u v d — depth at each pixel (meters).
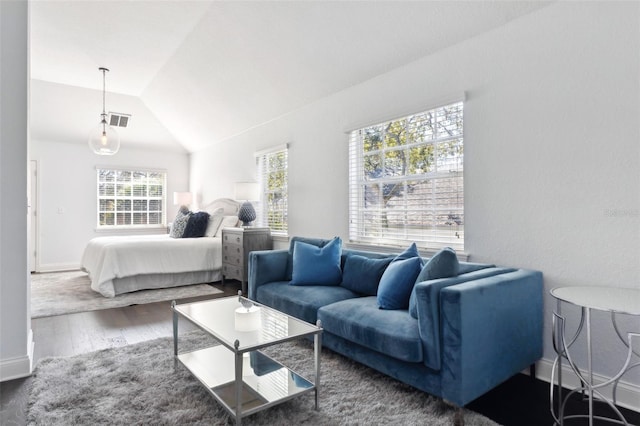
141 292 4.61
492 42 2.52
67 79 5.38
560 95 2.19
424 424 1.75
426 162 3.01
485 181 2.57
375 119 3.36
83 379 2.21
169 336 3.00
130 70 5.10
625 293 1.79
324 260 3.12
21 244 2.33
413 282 2.29
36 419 1.79
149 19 3.83
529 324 2.12
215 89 4.92
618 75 1.97
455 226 2.82
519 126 2.38
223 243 5.11
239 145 5.76
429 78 2.92
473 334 1.76
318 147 4.09
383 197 3.38
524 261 2.37
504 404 1.98
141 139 7.07
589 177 2.08
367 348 2.17
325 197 4.00
